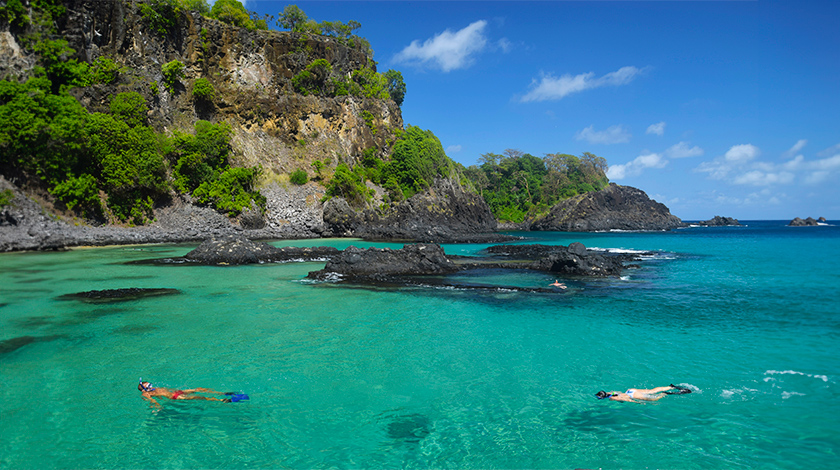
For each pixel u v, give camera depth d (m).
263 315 17.61
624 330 15.89
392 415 9.32
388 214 86.31
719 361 12.50
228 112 80.00
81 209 52.31
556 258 30.92
